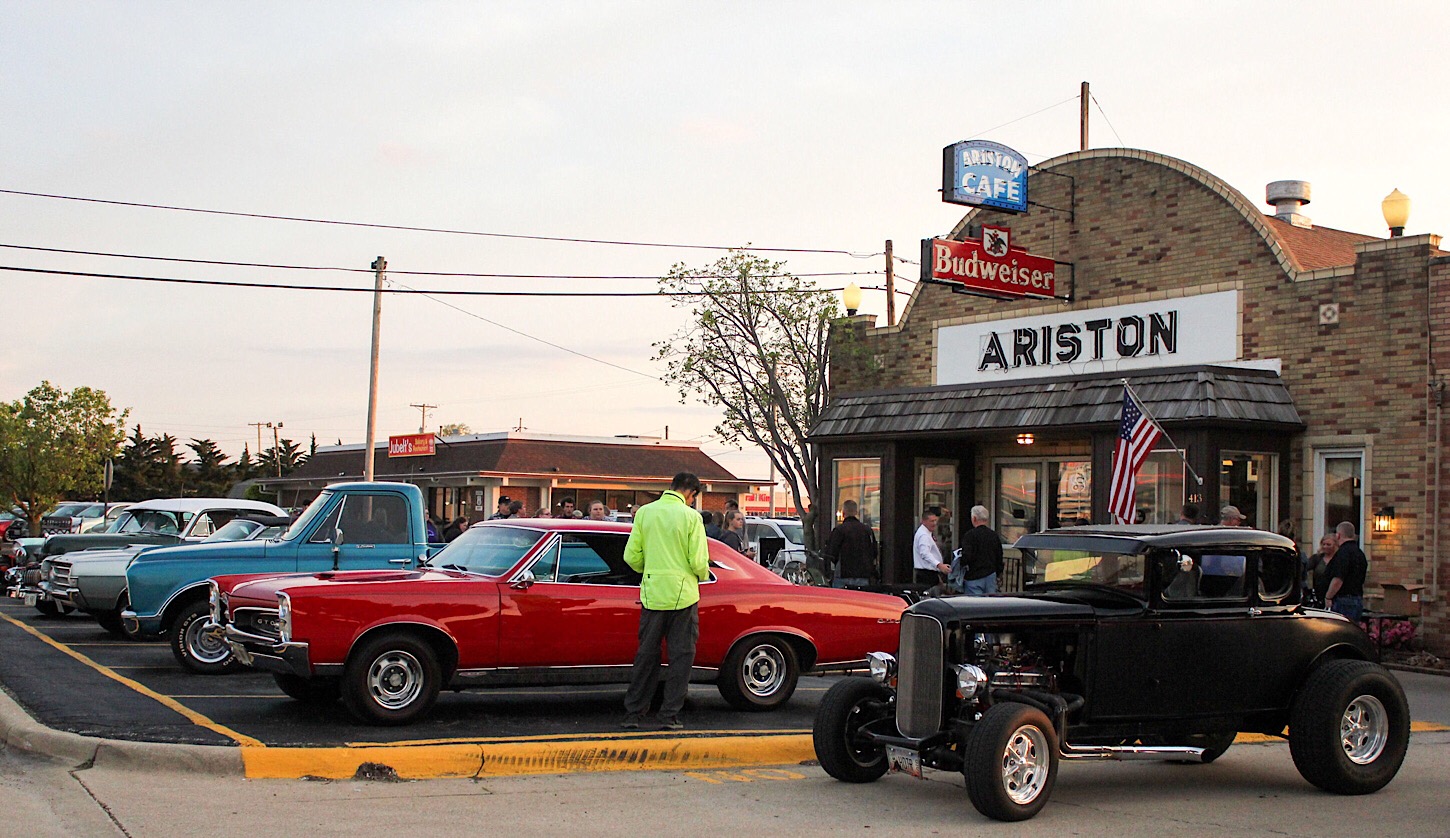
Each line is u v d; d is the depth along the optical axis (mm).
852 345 26047
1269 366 19406
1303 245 21031
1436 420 17453
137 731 9680
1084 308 21938
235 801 8023
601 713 11664
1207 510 17922
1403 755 9680
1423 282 17719
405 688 10570
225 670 13977
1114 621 8953
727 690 11805
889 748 8859
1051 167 22641
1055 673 8930
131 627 13781
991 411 21000
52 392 53406
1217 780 10023
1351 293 18484
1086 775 10109
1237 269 19891
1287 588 9773
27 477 52438
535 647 10922
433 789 8672
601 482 46781
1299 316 19078
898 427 22359
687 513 10617
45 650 15844
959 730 8562
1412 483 17750
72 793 8070
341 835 7285
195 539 19172
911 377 25109
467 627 10688
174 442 81188
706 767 9891
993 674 8672
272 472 88875
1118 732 9070
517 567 11094
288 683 11680
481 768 9227
